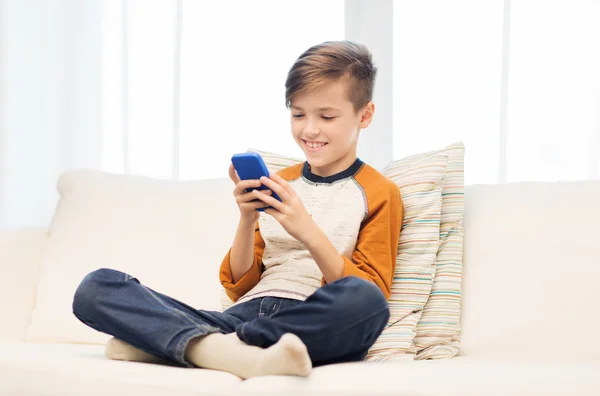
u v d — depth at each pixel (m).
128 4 2.65
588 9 2.30
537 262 1.68
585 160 2.29
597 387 1.15
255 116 2.56
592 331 1.59
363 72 1.61
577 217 1.70
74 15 2.69
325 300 1.26
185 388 1.17
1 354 1.36
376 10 2.49
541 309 1.64
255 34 2.57
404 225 1.70
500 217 1.76
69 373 1.26
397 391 1.12
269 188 1.42
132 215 2.02
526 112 2.33
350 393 1.12
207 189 2.04
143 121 2.64
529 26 2.33
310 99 1.56
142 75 2.65
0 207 2.67
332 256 1.44
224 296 1.79
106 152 2.67
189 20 2.62
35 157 2.69
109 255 1.97
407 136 2.44
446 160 1.74
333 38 2.52
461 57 2.39
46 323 1.91
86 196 2.08
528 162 2.33
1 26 2.68
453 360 1.53
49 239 2.07
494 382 1.14
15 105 2.68
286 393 1.12
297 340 1.14
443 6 2.41
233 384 1.18
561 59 2.31
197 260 1.93
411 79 2.44
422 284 1.66
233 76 2.58
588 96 2.29
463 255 1.75
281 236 1.60
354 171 1.65
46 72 2.69
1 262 2.00
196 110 2.61
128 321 1.30
